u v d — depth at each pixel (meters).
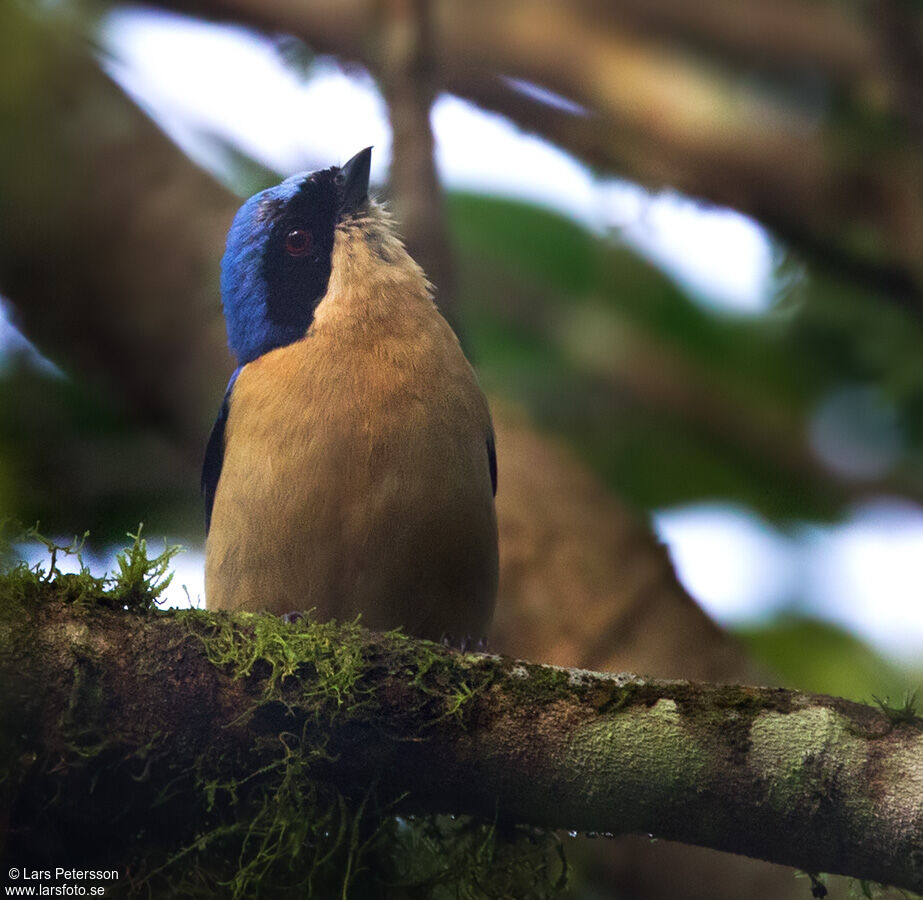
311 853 6.88
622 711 6.43
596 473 11.79
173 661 6.46
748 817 6.24
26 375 11.81
